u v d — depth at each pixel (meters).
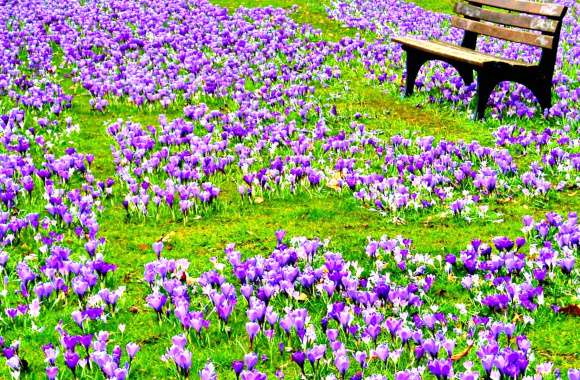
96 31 16.81
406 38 13.03
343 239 7.11
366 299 5.47
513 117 11.03
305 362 4.94
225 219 7.68
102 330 5.41
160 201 7.72
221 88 12.26
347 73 14.13
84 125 10.97
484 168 8.59
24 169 8.20
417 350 4.73
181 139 9.61
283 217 7.70
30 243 6.88
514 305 5.59
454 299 5.89
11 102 11.55
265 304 5.38
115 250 6.88
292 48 14.97
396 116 11.66
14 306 5.71
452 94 12.30
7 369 4.83
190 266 6.54
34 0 20.67
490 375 4.44
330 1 21.47
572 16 21.27
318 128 10.18
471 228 7.38
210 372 4.31
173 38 15.87
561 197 8.15
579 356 5.07
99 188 8.05
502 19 11.76
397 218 7.61
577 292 5.79
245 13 19.39
